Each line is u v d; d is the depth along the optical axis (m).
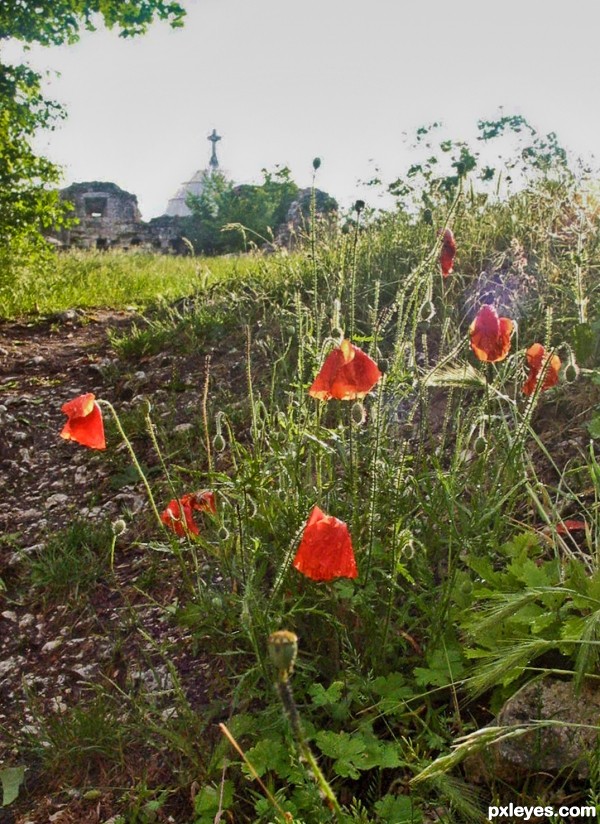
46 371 6.94
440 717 2.46
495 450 3.32
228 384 5.64
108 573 3.88
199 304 7.25
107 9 11.72
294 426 3.11
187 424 5.13
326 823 2.12
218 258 14.63
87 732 2.84
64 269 12.01
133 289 10.48
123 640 3.38
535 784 2.19
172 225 27.27
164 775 2.68
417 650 2.75
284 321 5.61
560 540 2.62
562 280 4.73
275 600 2.84
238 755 2.56
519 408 3.96
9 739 3.00
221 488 3.03
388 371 3.33
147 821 2.50
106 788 2.68
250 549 2.96
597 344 4.03
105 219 27.69
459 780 2.25
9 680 3.33
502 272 5.34
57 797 2.70
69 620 3.62
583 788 2.14
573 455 3.61
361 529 2.84
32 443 5.54
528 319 4.57
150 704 2.92
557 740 2.16
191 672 3.08
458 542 2.79
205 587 3.11
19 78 10.83
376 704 2.50
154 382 6.02
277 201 26.69
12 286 9.70
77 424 2.68
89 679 3.23
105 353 7.18
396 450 3.35
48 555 4.06
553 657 2.42
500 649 2.27
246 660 2.99
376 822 2.18
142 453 5.01
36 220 10.56
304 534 2.17
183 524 2.96
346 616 2.82
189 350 6.36
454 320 4.96
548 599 2.40
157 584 3.69
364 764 2.30
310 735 2.43
